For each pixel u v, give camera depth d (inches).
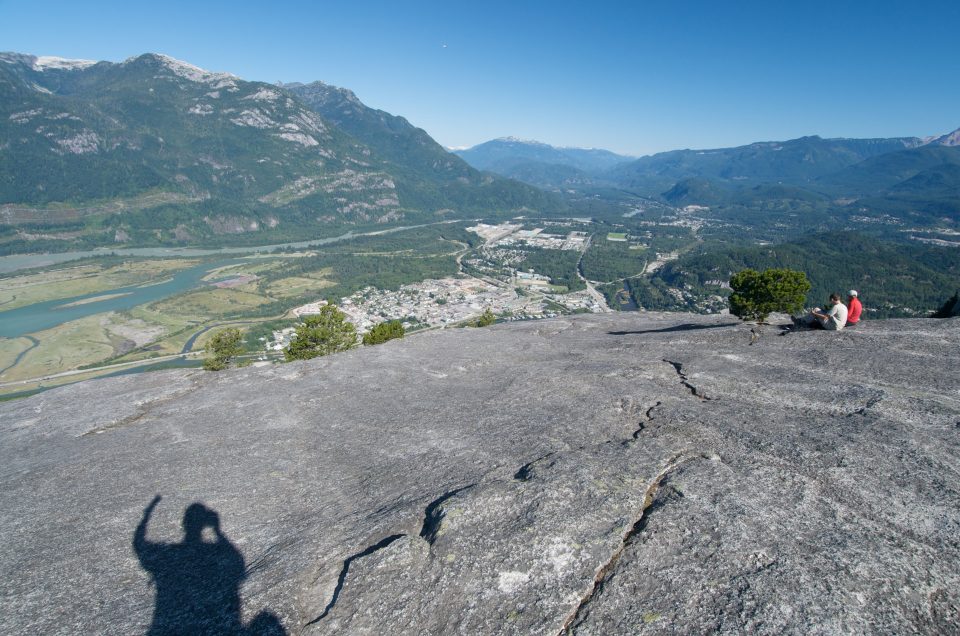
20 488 433.4
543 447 387.9
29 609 273.6
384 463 410.3
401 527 294.7
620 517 277.4
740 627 200.1
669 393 492.1
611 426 420.5
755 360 566.9
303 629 230.5
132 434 544.7
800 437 357.4
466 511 288.7
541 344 827.4
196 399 639.8
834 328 642.8
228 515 357.4
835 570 225.6
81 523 362.9
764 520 264.4
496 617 221.9
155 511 370.6
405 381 650.8
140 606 266.4
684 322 929.5
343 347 1451.8
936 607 205.6
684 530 260.1
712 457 340.2
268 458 452.1
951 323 618.8
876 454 323.6
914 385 452.1
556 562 247.6
